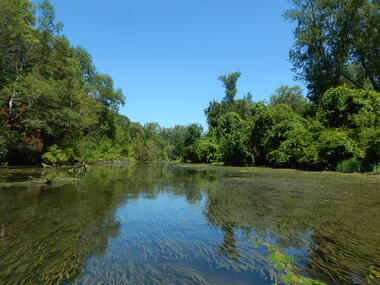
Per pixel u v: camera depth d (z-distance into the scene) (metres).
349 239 2.84
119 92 41.91
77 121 22.02
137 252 2.51
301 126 19.20
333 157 13.75
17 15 17.55
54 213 4.24
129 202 5.29
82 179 10.77
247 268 2.15
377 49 20.97
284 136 19.22
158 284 1.86
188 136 49.66
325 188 6.85
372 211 4.16
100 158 38.12
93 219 3.85
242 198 5.60
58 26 22.58
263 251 2.54
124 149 50.41
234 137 25.69
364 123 13.41
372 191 6.22
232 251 2.54
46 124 18.72
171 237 2.99
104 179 10.80
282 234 3.05
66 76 23.47
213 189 7.23
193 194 6.37
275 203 4.94
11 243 2.77
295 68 25.73
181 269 2.12
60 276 1.99
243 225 3.46
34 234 3.09
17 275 2.01
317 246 2.63
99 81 38.88
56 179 9.79
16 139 17.11
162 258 2.37
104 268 2.14
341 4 21.66
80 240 2.88
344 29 21.73
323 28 22.91
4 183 8.62
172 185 8.42
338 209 4.33
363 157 11.91
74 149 24.03
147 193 6.59
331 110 16.80
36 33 20.56
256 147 23.36
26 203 5.14
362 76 23.69
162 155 70.56
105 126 38.22
